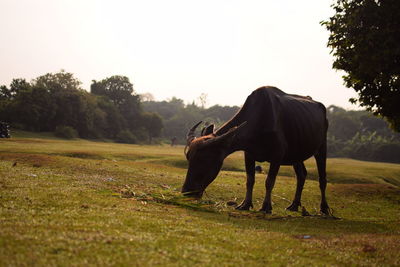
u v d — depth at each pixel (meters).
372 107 15.56
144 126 113.12
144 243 4.41
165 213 6.91
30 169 12.58
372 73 13.29
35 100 78.62
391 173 30.95
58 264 3.48
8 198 6.59
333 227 7.80
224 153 8.70
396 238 6.30
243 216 8.12
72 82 88.19
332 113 119.19
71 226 4.91
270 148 9.19
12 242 3.98
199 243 4.72
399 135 94.62
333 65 14.77
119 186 10.88
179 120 146.12
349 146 91.38
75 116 86.19
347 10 13.90
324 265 4.36
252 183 9.84
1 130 44.50
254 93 9.48
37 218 5.22
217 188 13.02
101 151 28.47
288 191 14.42
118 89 115.44
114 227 5.10
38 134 76.62
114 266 3.56
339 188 15.94
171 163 26.64
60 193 7.71
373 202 13.83
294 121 9.68
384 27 12.95
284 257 4.51
